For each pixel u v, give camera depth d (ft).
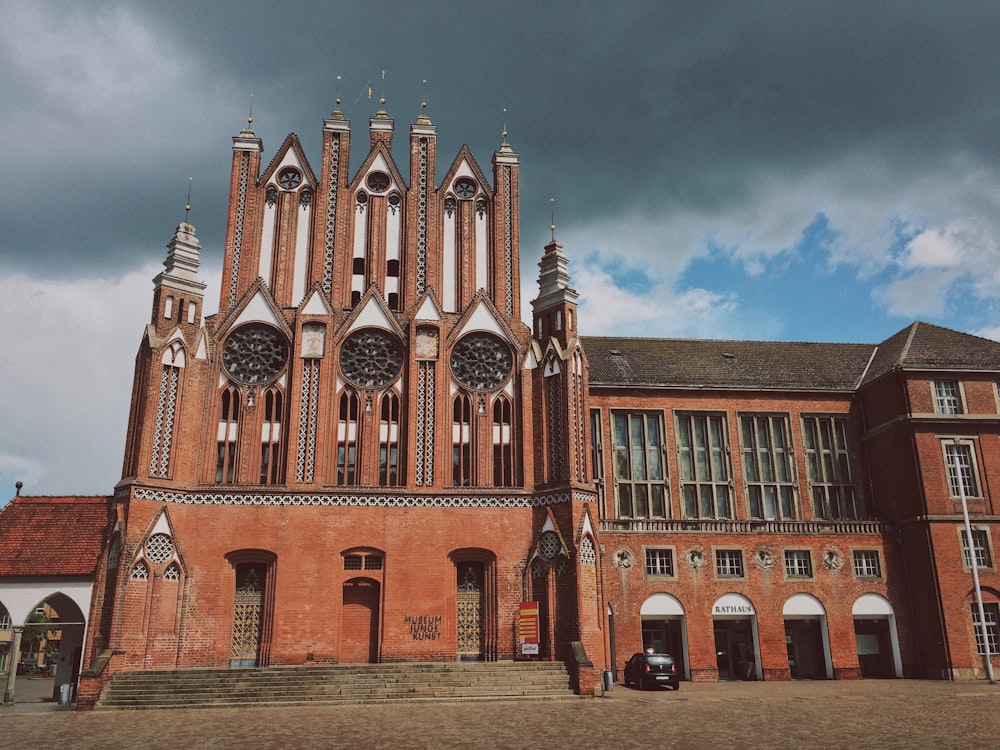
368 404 129.29
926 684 122.93
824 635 138.62
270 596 117.91
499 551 124.06
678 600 136.46
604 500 144.25
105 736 71.31
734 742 63.82
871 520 144.36
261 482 123.85
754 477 151.02
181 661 112.98
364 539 121.60
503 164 144.56
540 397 131.64
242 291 132.36
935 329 160.35
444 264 139.23
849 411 156.46
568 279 138.51
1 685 171.12
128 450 119.75
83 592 117.39
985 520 139.03
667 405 150.92
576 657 106.01
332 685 101.30
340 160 140.15
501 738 66.54
